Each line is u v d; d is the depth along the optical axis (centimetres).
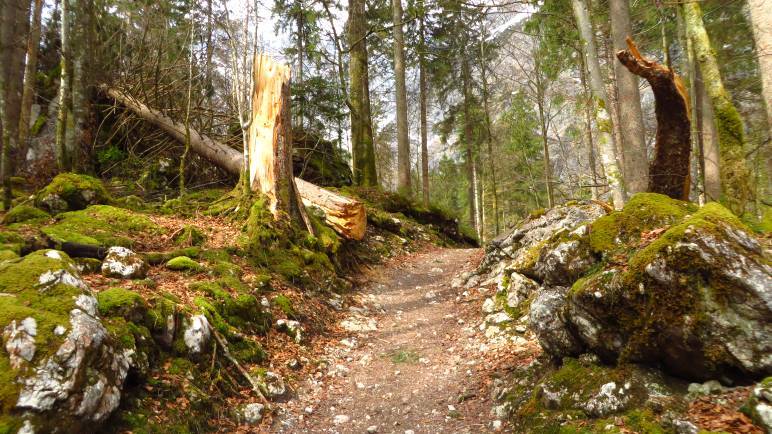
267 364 556
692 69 832
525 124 2167
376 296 942
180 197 1065
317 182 1634
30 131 1310
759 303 305
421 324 782
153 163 1301
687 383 343
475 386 536
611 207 796
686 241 337
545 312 466
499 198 2919
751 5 589
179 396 422
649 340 349
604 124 723
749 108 1182
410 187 1780
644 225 435
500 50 2291
